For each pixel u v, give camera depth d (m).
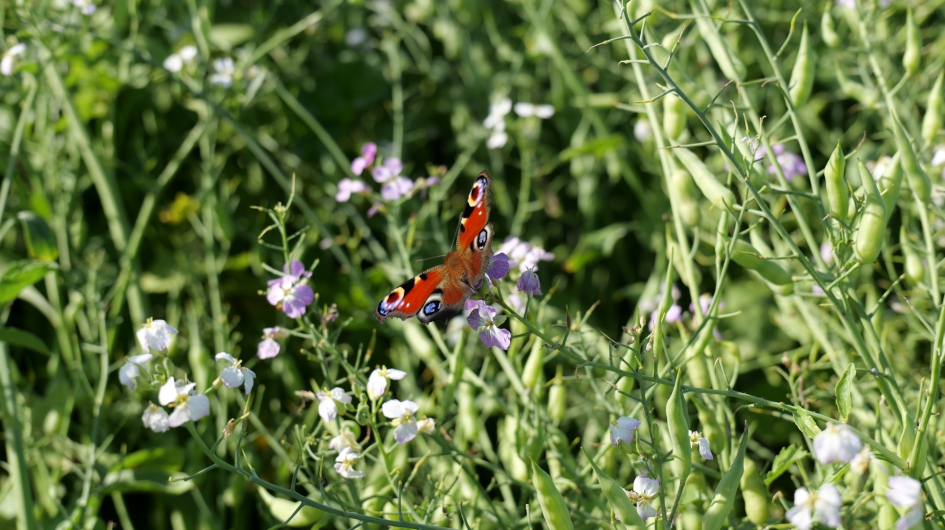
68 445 1.02
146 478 1.01
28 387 1.06
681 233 0.94
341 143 1.24
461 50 1.26
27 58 1.06
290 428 1.05
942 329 0.85
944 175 0.96
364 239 1.17
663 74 0.87
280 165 1.20
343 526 0.95
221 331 1.06
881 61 1.08
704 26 0.95
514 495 1.01
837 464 0.90
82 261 1.10
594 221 1.19
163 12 1.20
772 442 1.03
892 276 0.97
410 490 0.97
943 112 0.97
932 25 1.25
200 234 1.14
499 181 1.14
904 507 0.84
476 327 0.87
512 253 0.95
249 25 1.29
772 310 1.08
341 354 0.94
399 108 1.14
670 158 0.94
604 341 0.99
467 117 1.22
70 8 1.08
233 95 1.11
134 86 1.15
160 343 0.87
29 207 1.09
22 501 0.97
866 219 0.87
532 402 0.95
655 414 1.02
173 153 1.22
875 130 1.13
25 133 1.11
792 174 0.99
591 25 1.28
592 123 1.19
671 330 1.05
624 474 0.97
